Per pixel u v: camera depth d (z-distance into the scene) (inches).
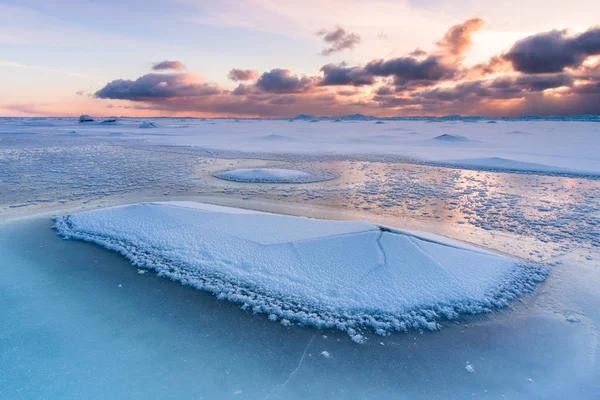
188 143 1364.4
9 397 137.4
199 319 193.5
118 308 202.4
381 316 197.6
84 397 138.5
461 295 216.5
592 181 622.2
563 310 208.5
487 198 488.7
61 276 239.3
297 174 658.2
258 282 229.5
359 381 151.8
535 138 1702.8
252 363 160.9
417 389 148.1
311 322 190.9
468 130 2608.3
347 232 291.6
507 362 165.3
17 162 799.7
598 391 147.3
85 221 340.2
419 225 366.3
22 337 174.2
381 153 1062.4
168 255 268.8
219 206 397.4
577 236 335.0
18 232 322.0
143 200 457.1
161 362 159.5
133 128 2655.0
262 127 3179.1
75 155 949.2
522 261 270.5
